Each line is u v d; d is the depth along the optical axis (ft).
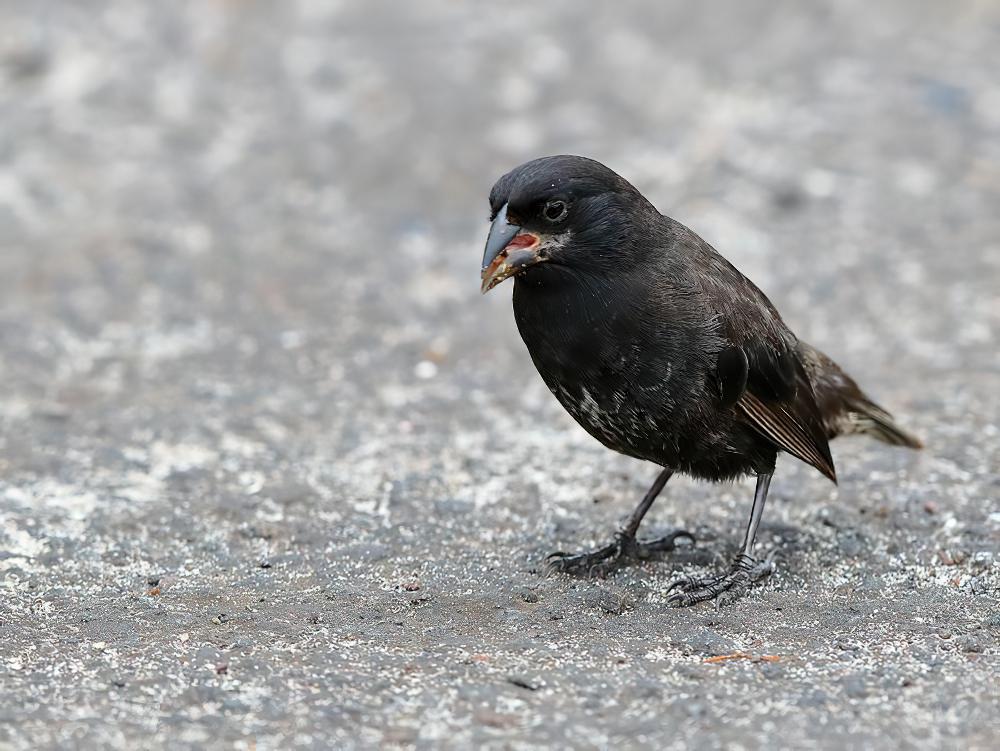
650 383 28.73
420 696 24.95
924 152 60.80
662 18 78.84
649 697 24.95
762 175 58.18
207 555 32.27
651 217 29.35
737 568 30.55
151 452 37.86
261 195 58.34
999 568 31.04
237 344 46.03
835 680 25.58
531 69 71.31
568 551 32.55
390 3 81.25
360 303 49.49
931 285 49.67
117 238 54.13
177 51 72.49
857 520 33.60
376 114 66.08
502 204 28.55
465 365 44.70
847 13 79.20
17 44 71.00
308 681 25.54
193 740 23.41
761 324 29.99
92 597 29.94
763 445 30.58
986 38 74.59
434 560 32.04
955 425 38.96
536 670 26.09
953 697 24.84
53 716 24.18
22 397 41.63
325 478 36.42
